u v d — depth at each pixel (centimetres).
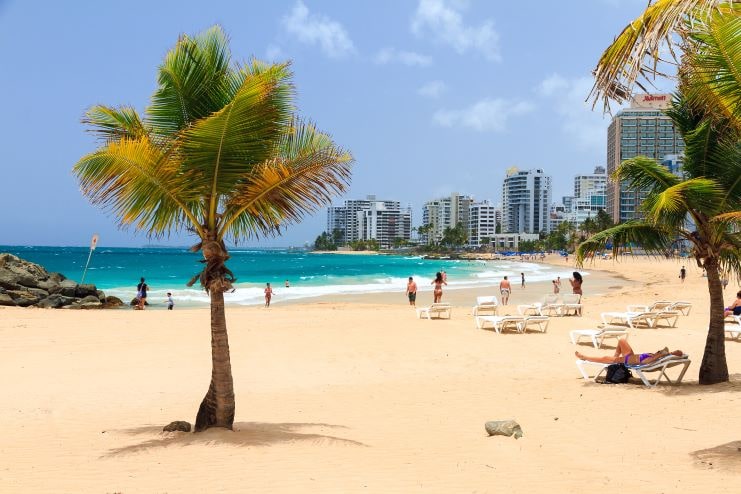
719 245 1055
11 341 1703
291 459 657
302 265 11481
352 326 1978
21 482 582
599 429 809
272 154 771
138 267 9375
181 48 779
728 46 575
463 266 11225
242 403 1019
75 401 1023
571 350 1538
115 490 555
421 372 1298
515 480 594
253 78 689
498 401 1004
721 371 1083
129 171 718
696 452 686
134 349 1594
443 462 658
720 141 936
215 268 780
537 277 7056
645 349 1533
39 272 3578
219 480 584
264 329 1922
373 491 555
